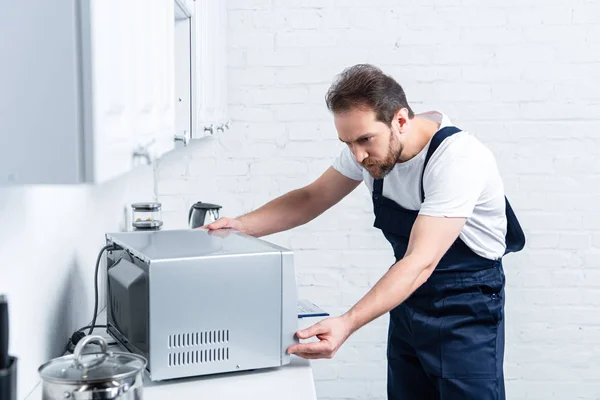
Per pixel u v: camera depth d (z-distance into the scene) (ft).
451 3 9.61
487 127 9.77
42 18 2.63
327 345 4.78
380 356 10.05
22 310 4.37
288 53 9.70
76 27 2.64
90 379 3.19
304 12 9.64
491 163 6.25
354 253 9.95
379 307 5.16
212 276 4.49
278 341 4.75
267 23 9.66
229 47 9.68
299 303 6.59
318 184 7.22
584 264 9.92
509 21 9.62
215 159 9.89
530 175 9.82
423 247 5.52
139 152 3.35
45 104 2.66
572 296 9.95
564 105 9.73
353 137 5.67
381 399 10.11
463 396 6.41
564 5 9.60
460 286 6.43
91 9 2.63
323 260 9.95
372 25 9.65
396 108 5.69
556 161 9.80
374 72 5.67
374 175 5.99
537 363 10.05
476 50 9.66
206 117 7.31
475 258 6.45
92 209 6.37
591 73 9.69
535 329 10.02
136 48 3.38
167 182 9.91
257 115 9.80
